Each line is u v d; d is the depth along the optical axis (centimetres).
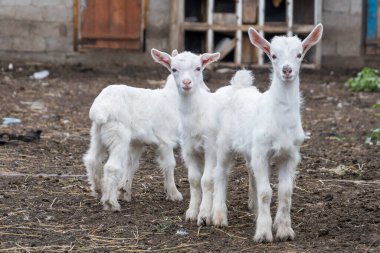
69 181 842
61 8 1830
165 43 1839
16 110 1266
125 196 780
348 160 963
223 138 678
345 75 1764
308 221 706
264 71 1744
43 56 1845
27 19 1834
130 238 654
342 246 626
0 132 1094
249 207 738
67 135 1097
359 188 829
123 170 745
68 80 1609
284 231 644
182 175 897
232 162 702
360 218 712
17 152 973
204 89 727
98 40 1834
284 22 1803
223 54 1788
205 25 1762
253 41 655
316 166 934
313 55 1842
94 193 769
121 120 745
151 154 994
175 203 778
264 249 621
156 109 777
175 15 1775
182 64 691
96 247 631
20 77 1623
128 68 1780
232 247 629
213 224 688
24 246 630
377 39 1872
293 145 634
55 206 748
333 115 1302
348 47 1877
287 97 625
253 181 696
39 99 1379
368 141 1073
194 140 693
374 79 1552
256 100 658
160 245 636
